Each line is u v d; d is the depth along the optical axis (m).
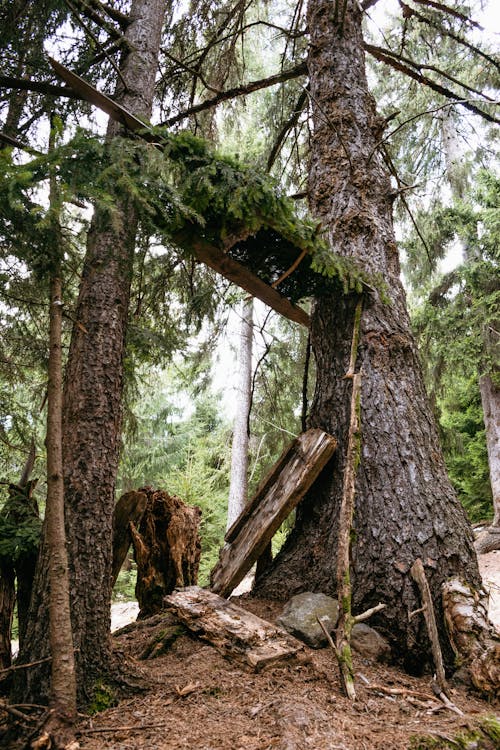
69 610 2.01
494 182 9.27
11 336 3.84
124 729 1.73
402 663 2.70
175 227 2.80
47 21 3.65
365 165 4.12
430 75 9.28
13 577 2.75
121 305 2.73
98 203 2.04
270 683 2.19
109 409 2.51
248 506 3.60
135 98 3.43
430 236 9.90
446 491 3.17
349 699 2.10
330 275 3.29
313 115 4.39
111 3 4.27
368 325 3.64
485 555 8.67
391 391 3.42
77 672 2.05
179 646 2.64
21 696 2.00
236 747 1.62
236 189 2.70
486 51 8.15
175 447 13.20
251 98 9.19
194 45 5.80
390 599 2.84
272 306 3.98
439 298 10.60
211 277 5.47
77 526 2.26
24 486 3.25
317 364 3.92
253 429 10.34
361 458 3.29
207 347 7.38
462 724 1.92
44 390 4.71
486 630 2.58
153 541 3.76
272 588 3.35
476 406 12.03
